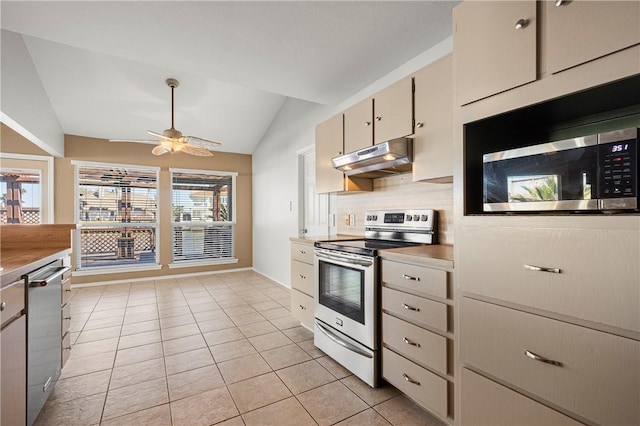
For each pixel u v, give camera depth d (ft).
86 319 10.43
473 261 4.30
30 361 4.76
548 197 3.67
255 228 18.99
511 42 3.89
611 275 3.02
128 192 16.17
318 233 12.40
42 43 9.73
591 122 4.36
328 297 7.66
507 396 3.89
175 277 17.06
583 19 3.24
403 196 8.20
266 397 5.95
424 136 6.18
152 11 6.02
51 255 5.87
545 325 3.53
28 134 10.39
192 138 11.79
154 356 7.70
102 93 12.45
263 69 8.48
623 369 2.94
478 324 4.25
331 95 10.33
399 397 5.95
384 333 6.06
